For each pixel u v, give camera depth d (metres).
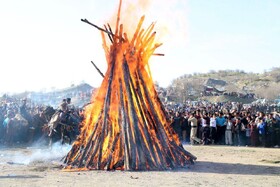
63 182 11.24
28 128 27.77
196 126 30.95
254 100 114.38
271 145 29.47
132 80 15.63
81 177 12.35
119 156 14.55
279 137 29.44
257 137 29.72
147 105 15.55
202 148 26.53
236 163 17.59
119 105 15.11
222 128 31.22
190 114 33.25
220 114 31.69
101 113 15.38
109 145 14.75
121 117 14.87
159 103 16.73
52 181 11.42
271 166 16.66
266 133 29.55
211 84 142.75
